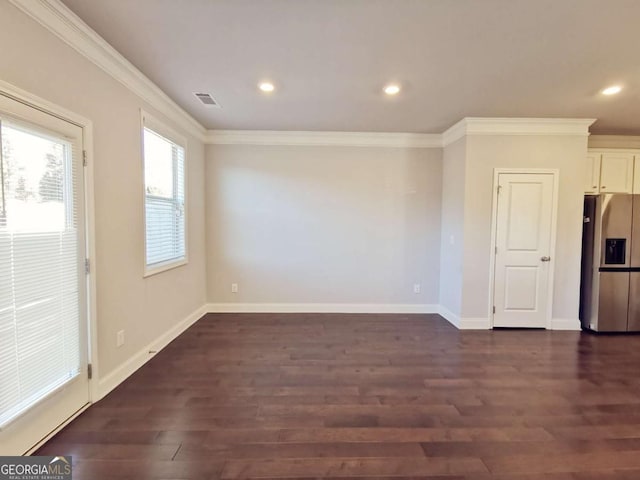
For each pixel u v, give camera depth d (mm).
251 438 1981
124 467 1734
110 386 2518
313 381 2711
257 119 4047
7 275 1663
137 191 2898
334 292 4785
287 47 2371
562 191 4027
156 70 2738
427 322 4371
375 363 3076
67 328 2080
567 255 4074
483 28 2111
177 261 3725
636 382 2744
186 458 1806
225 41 2297
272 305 4781
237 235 4727
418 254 4773
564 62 2547
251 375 2807
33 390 1826
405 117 3912
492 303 4105
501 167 3998
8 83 1668
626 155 4398
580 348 3502
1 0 1641
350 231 4750
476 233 4062
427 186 4715
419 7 1906
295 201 4715
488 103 3424
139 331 2955
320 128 4426
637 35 2170
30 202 1806
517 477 1702
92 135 2299
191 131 4125
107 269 2482
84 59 2211
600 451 1905
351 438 1993
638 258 3971
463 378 2793
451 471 1737
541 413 2279
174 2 1880
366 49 2383
